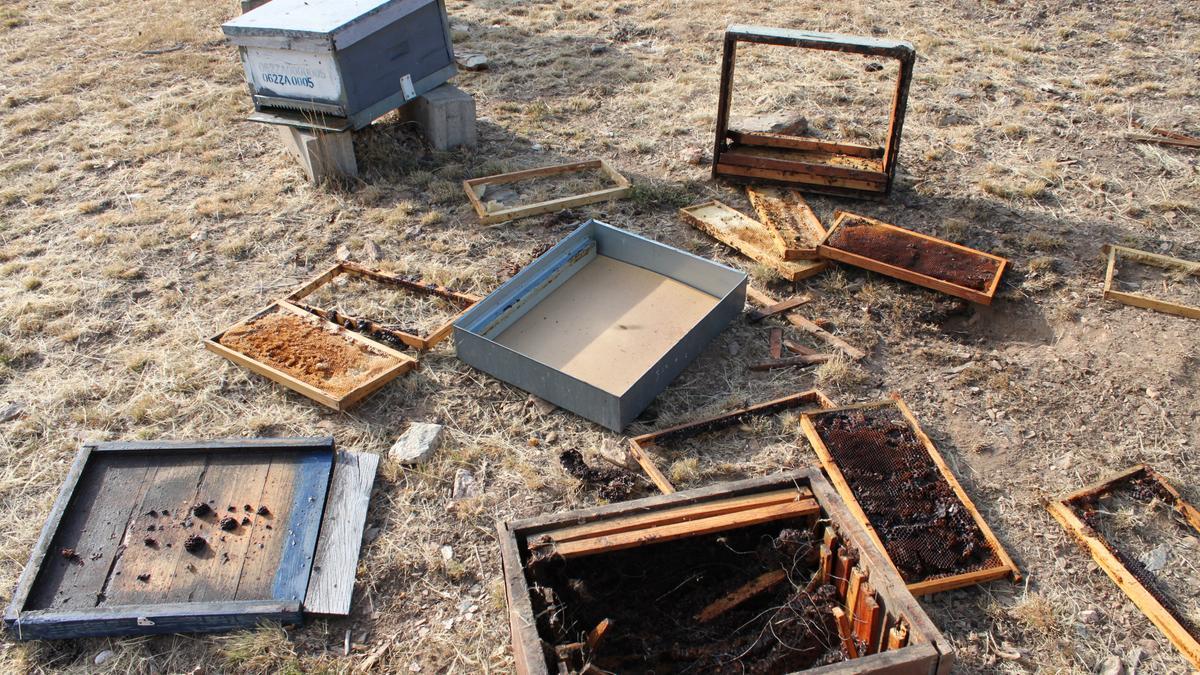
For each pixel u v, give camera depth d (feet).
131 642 12.44
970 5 33.86
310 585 13.03
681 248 20.70
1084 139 24.59
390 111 25.84
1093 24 31.94
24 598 12.48
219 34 34.68
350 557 13.47
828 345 17.65
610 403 15.15
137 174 24.72
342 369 16.80
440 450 15.48
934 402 16.33
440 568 13.52
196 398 16.63
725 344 17.80
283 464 14.87
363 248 21.13
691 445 15.51
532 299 18.48
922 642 9.46
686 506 11.68
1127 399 16.17
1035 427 15.71
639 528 11.30
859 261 19.07
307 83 22.40
